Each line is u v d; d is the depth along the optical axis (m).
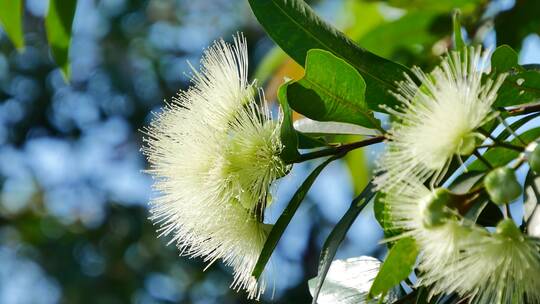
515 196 0.65
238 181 0.70
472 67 0.67
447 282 0.66
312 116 0.70
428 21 0.92
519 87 0.70
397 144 0.67
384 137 0.71
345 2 1.13
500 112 0.68
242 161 0.70
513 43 0.89
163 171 0.71
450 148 0.66
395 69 0.71
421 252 0.67
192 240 0.71
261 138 0.70
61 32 0.90
